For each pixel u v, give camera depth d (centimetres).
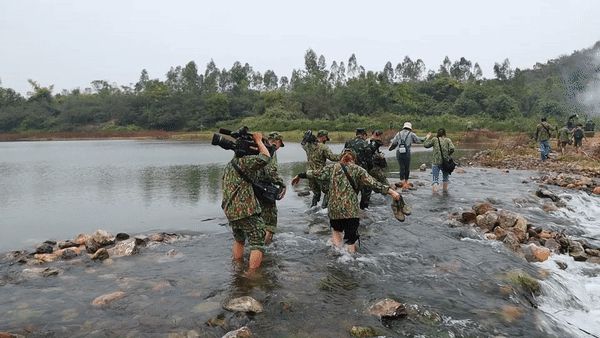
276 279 502
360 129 902
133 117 8938
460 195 1081
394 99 7888
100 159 2416
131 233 724
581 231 811
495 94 7875
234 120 8231
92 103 9750
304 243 645
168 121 8400
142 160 2297
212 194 1130
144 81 11931
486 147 3631
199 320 400
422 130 5900
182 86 10238
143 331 380
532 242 689
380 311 411
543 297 483
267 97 8138
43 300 448
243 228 538
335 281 496
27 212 904
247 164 521
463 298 453
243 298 431
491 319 406
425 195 1082
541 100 7225
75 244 650
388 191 598
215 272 527
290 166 1842
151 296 455
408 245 639
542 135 2020
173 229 749
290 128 6619
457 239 678
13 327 388
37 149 3891
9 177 1534
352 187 594
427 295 459
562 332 397
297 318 404
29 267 551
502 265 553
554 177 1427
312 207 915
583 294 510
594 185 1302
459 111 7481
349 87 8544
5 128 8944
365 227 745
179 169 1786
